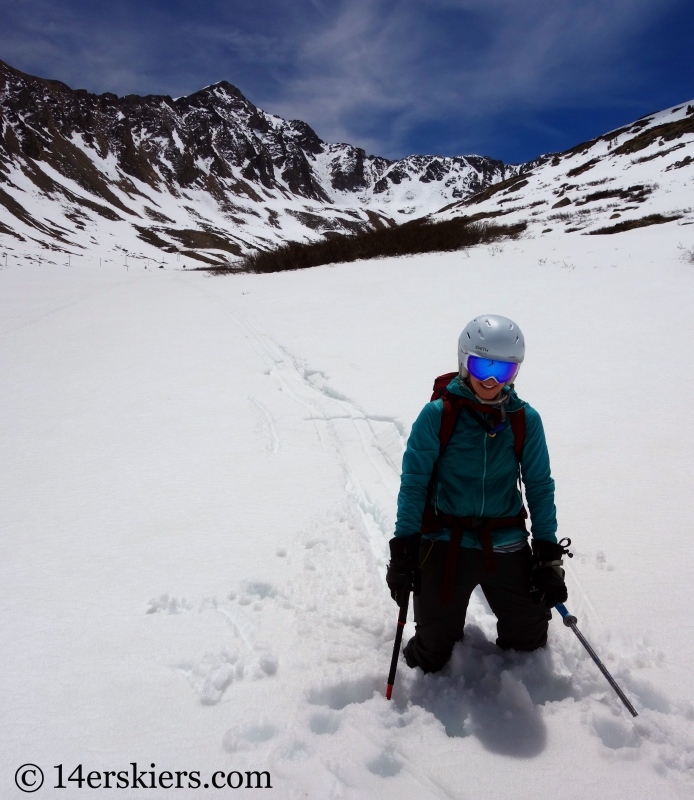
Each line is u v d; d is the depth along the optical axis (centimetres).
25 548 359
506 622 238
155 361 889
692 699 218
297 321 1116
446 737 208
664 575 300
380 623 275
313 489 435
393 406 600
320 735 208
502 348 205
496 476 223
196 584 311
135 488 450
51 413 658
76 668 245
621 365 673
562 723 212
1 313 1436
